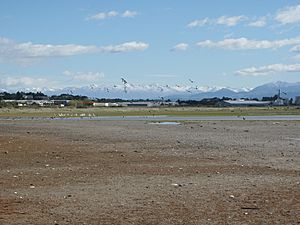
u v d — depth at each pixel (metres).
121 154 32.72
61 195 17.25
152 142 43.19
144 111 179.00
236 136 50.59
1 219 13.60
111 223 13.19
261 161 28.19
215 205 15.48
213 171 23.78
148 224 13.07
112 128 68.06
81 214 14.24
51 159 29.52
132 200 16.31
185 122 86.38
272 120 92.00
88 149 36.50
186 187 18.92
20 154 32.44
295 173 22.89
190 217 13.84
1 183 20.00
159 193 17.61
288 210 14.68
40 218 13.74
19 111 182.62
